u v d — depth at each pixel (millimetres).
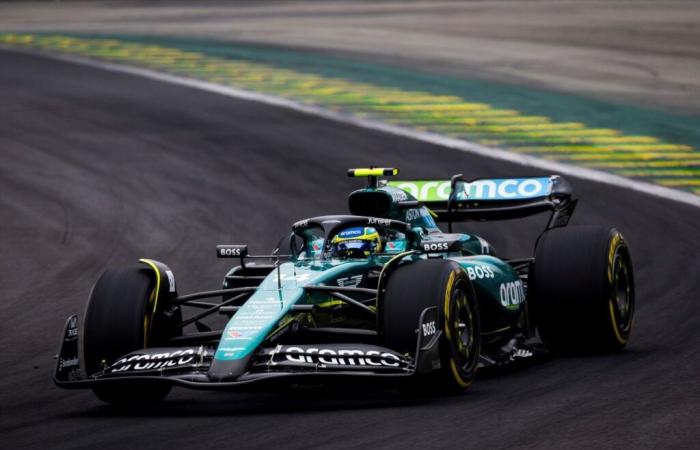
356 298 29297
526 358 33156
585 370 30703
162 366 26125
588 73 119250
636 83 112562
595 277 32719
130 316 27828
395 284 26953
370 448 21859
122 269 29188
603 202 65188
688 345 33562
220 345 25641
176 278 50688
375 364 25391
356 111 97562
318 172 75312
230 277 30750
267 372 25141
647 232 57844
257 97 106125
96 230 61531
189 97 107188
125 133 90938
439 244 29203
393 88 109688
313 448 22078
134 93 110188
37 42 153875
